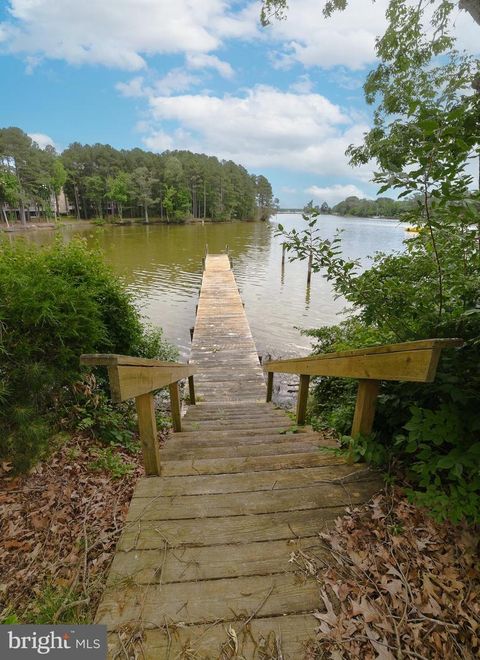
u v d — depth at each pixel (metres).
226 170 72.25
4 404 2.24
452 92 2.28
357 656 1.02
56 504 1.92
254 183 87.75
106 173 57.25
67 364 2.70
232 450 2.34
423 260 2.03
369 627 1.10
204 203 61.66
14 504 1.91
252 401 5.38
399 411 1.94
